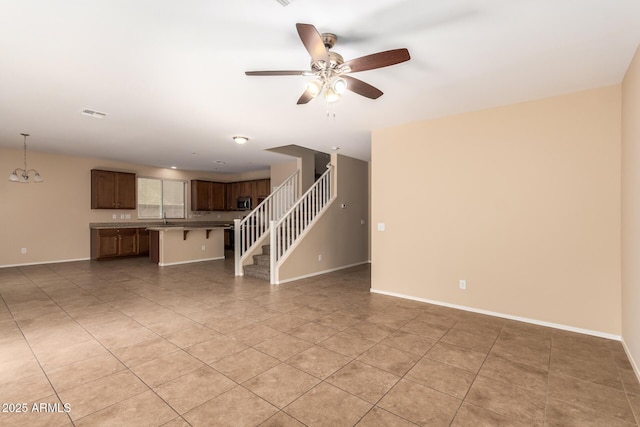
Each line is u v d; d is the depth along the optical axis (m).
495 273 3.52
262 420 1.77
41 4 1.79
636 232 2.32
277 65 2.58
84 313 3.57
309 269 5.64
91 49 2.30
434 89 3.02
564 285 3.13
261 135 4.85
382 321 3.35
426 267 4.03
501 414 1.84
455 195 3.79
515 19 1.93
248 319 3.40
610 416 1.82
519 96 3.19
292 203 6.89
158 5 1.81
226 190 9.90
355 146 5.63
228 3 1.79
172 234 6.82
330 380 2.18
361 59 2.01
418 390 2.07
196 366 2.37
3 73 2.70
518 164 3.37
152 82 2.89
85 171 7.23
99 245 7.08
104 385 2.10
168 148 5.95
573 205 3.08
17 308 3.74
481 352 2.62
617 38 2.13
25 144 5.66
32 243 6.55
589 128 3.00
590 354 2.59
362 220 7.06
